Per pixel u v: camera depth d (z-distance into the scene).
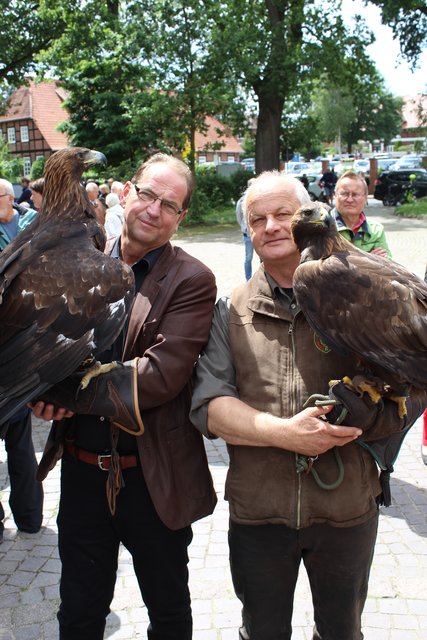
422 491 4.68
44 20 29.00
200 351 2.52
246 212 2.47
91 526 2.54
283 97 28.72
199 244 20.09
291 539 2.32
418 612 3.34
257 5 26.86
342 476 2.25
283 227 2.37
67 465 2.57
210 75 24.06
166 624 2.62
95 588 2.57
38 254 2.30
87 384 2.22
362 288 2.21
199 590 3.57
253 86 27.91
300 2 26.66
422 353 2.15
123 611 3.43
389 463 2.35
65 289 2.17
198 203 26.70
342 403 2.10
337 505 2.27
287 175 2.48
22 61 30.95
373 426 2.18
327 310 2.22
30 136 51.34
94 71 28.38
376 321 2.18
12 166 44.91
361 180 5.34
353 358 2.32
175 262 2.58
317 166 54.22
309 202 2.42
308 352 2.34
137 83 25.14
